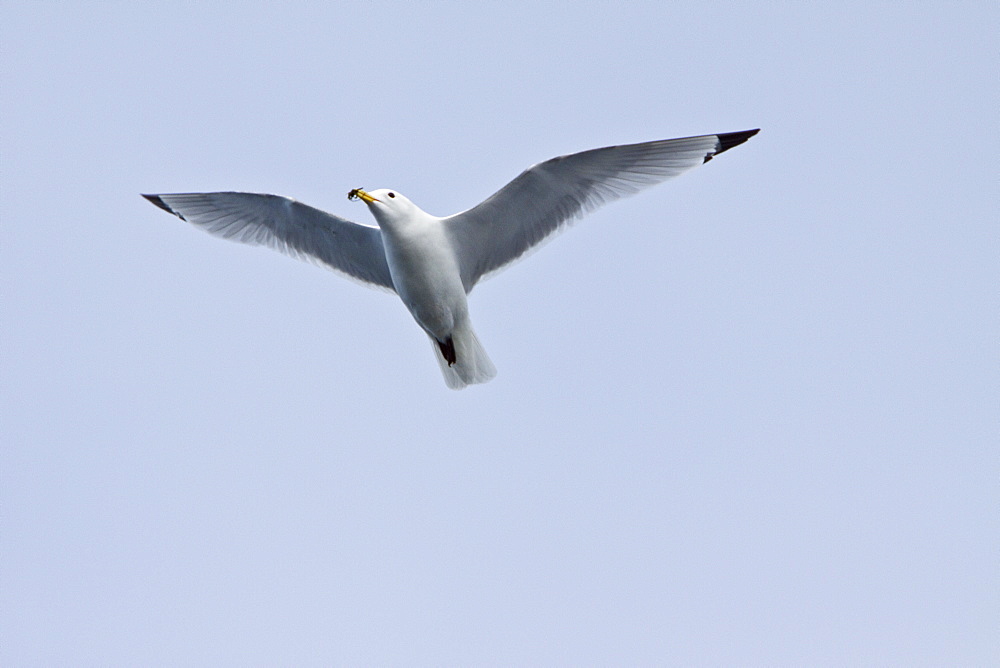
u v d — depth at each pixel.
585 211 14.79
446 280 14.89
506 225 14.95
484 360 15.70
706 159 14.37
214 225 16.06
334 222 15.36
